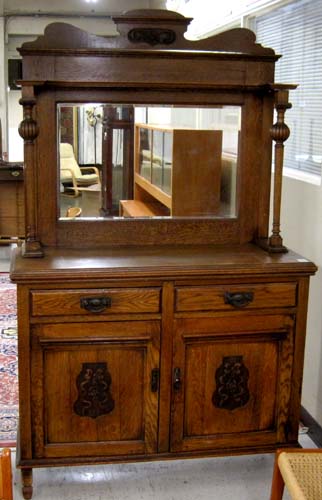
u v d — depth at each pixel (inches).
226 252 90.5
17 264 81.7
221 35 89.7
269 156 94.1
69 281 79.7
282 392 88.8
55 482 90.9
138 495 88.6
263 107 92.7
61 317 80.8
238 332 85.5
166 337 83.8
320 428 101.3
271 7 127.5
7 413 110.0
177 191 93.7
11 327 151.3
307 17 114.3
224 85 90.0
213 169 93.4
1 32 338.3
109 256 86.7
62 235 91.4
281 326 86.5
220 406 87.6
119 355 83.7
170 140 92.0
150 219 93.5
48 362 82.3
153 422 86.4
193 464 96.8
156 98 89.7
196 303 83.4
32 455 84.7
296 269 84.5
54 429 84.6
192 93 90.7
